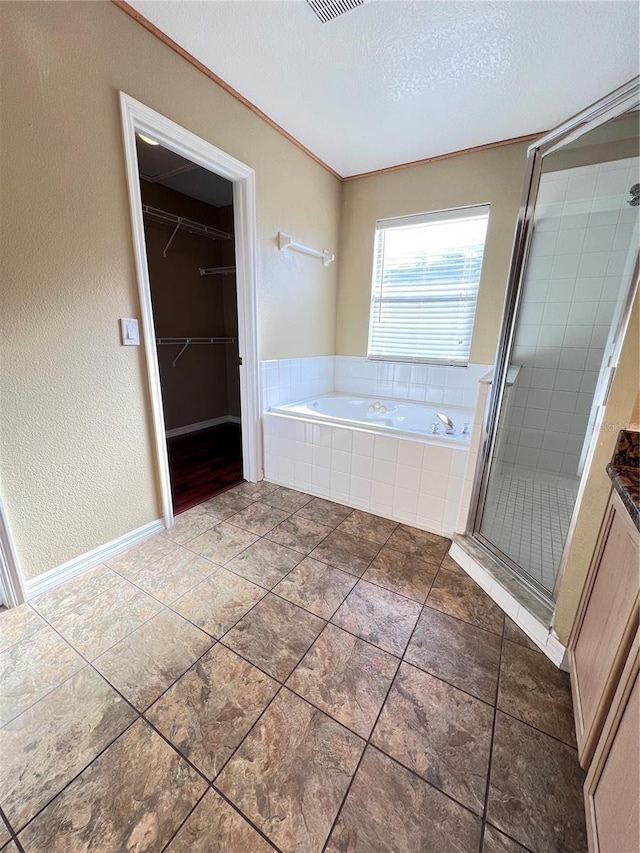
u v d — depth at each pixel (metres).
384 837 0.80
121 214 1.55
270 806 0.85
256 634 1.34
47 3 1.22
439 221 2.75
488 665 1.23
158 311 3.55
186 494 2.49
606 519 1.01
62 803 0.85
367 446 2.17
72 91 1.33
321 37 1.57
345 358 3.41
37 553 1.49
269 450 2.64
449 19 1.47
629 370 0.98
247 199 2.16
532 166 1.69
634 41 1.55
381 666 1.22
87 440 1.60
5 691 1.11
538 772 0.92
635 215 2.08
